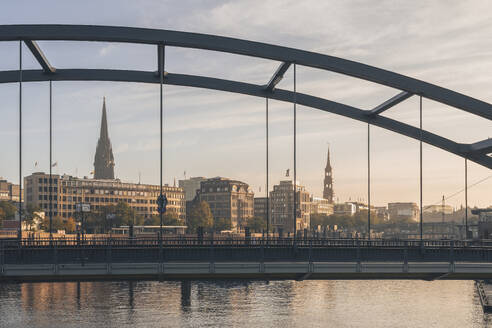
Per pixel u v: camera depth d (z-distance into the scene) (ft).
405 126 207.51
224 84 188.85
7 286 337.11
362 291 340.59
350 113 203.62
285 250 141.38
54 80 179.32
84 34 155.12
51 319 237.04
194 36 160.15
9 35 153.07
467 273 142.41
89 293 310.65
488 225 304.71
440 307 285.23
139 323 232.53
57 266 129.90
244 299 299.58
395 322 247.50
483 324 245.65
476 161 216.74
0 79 177.17
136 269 133.18
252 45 165.17
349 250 142.20
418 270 141.38
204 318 245.24
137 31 156.87
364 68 173.68
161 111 161.27
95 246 132.67
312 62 168.96
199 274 135.85
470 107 177.17
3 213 485.15
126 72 181.88
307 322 243.81
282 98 195.11
